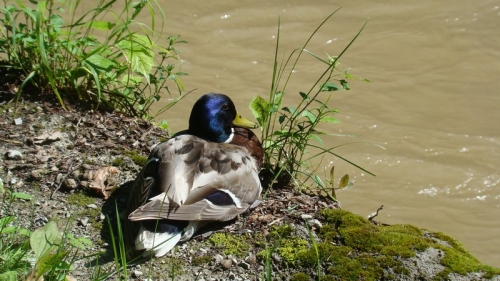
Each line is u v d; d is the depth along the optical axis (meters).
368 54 14.87
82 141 8.84
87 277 6.91
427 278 7.07
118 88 9.98
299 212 8.02
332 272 7.12
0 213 7.66
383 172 12.50
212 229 7.66
